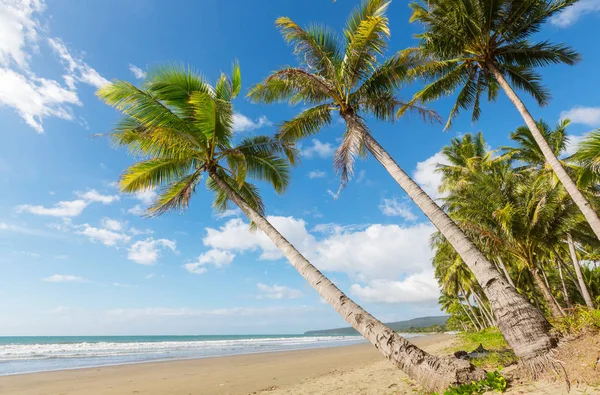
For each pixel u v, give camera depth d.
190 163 9.48
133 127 8.70
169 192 9.16
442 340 29.30
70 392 9.74
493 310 5.76
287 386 9.37
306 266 6.58
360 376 9.59
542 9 10.21
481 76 12.03
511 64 11.64
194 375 12.80
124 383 11.09
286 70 8.21
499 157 21.02
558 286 29.45
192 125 8.64
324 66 8.95
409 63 9.16
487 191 14.60
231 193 8.50
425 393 5.65
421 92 11.95
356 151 7.86
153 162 8.98
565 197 13.82
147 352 26.23
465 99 12.79
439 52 11.20
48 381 11.65
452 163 25.12
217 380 11.38
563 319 5.80
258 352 25.56
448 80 11.90
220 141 9.21
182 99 8.80
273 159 10.31
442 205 19.00
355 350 24.48
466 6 10.45
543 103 12.09
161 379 11.82
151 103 8.09
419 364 4.89
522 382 4.66
